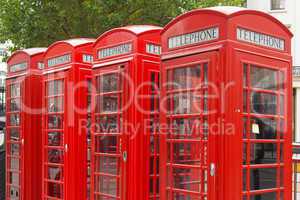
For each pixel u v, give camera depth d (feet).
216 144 19.27
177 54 20.99
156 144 24.67
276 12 91.76
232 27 19.24
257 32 20.18
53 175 29.53
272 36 20.83
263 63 20.31
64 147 28.35
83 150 28.17
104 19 50.39
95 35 51.93
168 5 50.70
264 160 20.48
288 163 21.56
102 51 26.09
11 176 33.88
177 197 20.95
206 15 19.94
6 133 34.71
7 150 34.50
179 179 20.93
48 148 29.96
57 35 53.42
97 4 49.37
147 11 50.88
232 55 19.12
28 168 31.86
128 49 24.54
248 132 19.69
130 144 23.98
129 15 50.57
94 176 26.04
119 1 49.90
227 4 56.18
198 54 20.10
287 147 21.53
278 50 21.07
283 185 21.26
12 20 53.83
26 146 31.94
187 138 20.65
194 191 20.15
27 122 32.09
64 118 28.48
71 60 28.35
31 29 53.42
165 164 21.61
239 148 19.25
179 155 20.99
